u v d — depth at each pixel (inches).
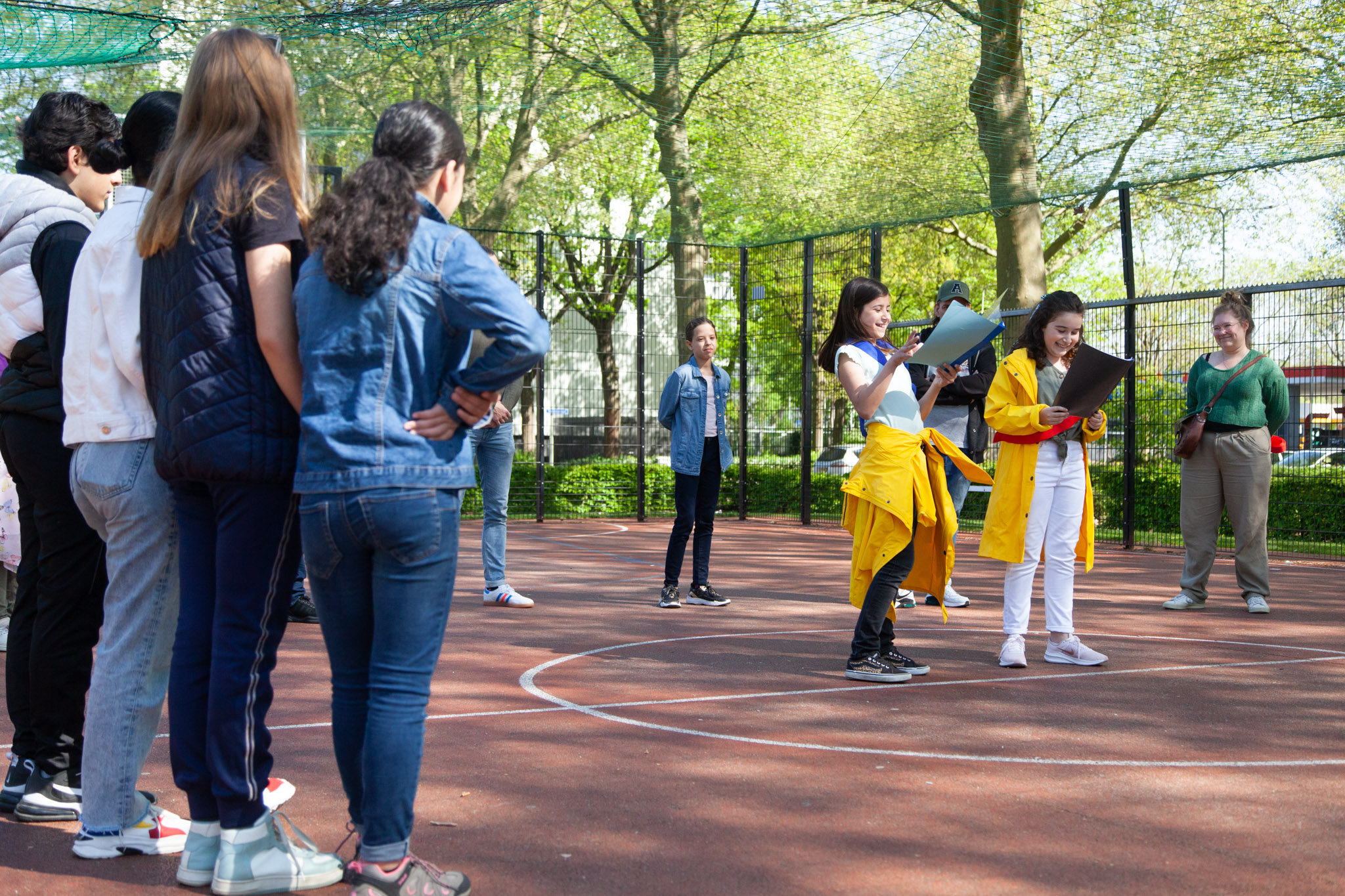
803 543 475.8
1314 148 397.7
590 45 482.9
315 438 96.0
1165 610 287.0
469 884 101.5
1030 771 140.2
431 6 321.1
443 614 100.7
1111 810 125.0
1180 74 405.7
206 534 109.0
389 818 97.3
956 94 453.1
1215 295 423.2
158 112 116.1
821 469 581.0
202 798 107.9
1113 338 452.4
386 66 389.7
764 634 247.1
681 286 690.8
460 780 135.0
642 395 600.1
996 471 214.7
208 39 106.2
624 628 254.4
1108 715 171.0
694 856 110.6
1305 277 855.1
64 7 283.3
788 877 105.2
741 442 603.5
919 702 179.3
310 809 125.4
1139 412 450.6
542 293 576.4
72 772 128.3
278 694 183.8
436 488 97.3
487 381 96.7
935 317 300.0
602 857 110.4
